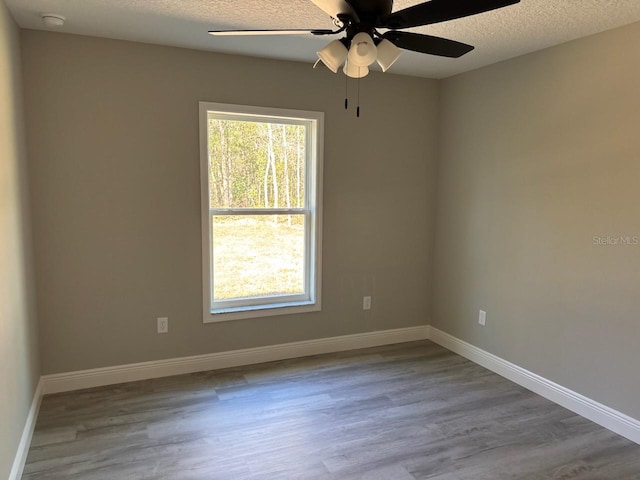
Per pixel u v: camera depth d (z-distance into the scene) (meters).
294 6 2.40
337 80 3.67
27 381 2.55
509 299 3.41
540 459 2.42
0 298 1.97
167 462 2.33
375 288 4.05
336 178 3.77
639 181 2.52
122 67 3.04
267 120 3.58
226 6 2.41
